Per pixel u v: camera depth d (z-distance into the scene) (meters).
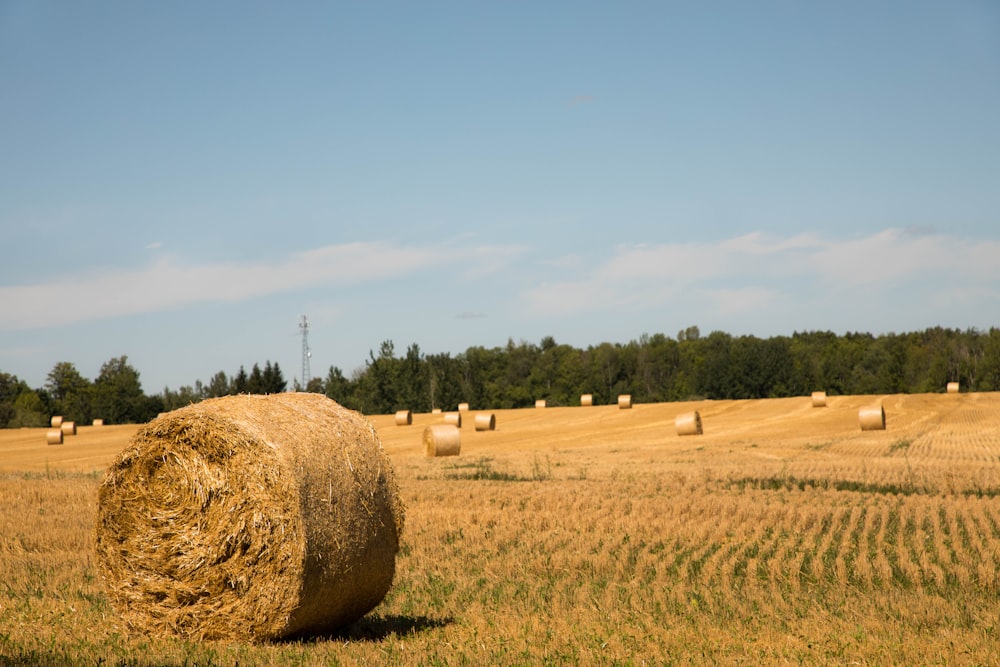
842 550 16.02
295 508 9.95
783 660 9.22
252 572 10.05
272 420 10.41
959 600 12.32
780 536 17.59
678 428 48.53
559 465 33.56
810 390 121.31
